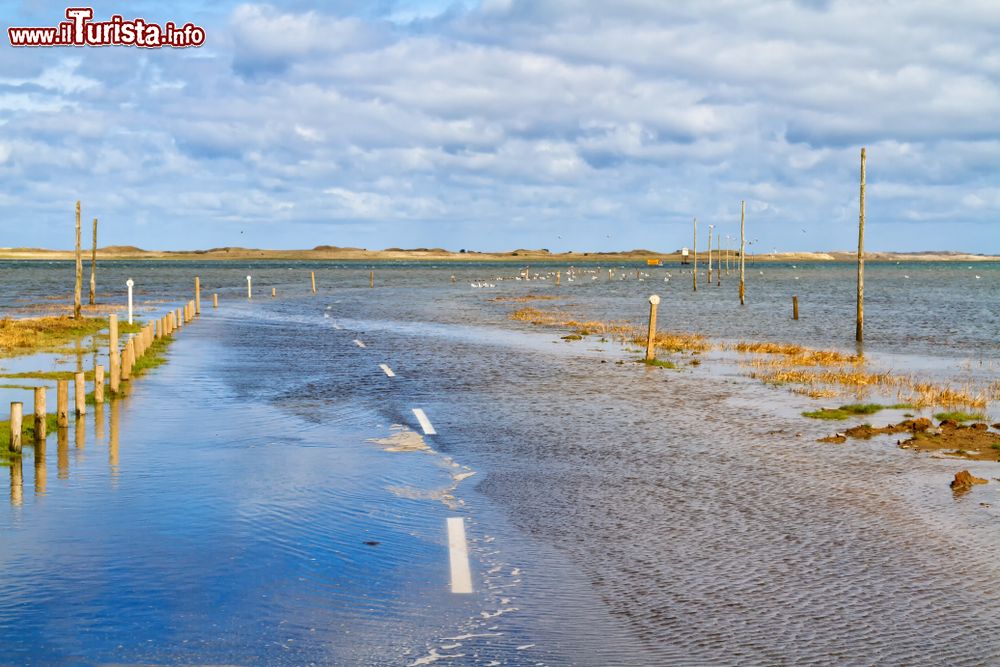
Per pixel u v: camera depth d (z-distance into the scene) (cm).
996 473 1320
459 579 839
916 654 684
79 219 4538
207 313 5434
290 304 6650
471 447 1484
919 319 5675
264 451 1427
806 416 1838
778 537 986
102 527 991
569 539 972
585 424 1720
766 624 740
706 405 1988
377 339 3684
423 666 650
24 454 1384
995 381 2616
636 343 3603
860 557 919
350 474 1272
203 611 751
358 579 835
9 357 2856
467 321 4903
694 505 1122
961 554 931
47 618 733
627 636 711
